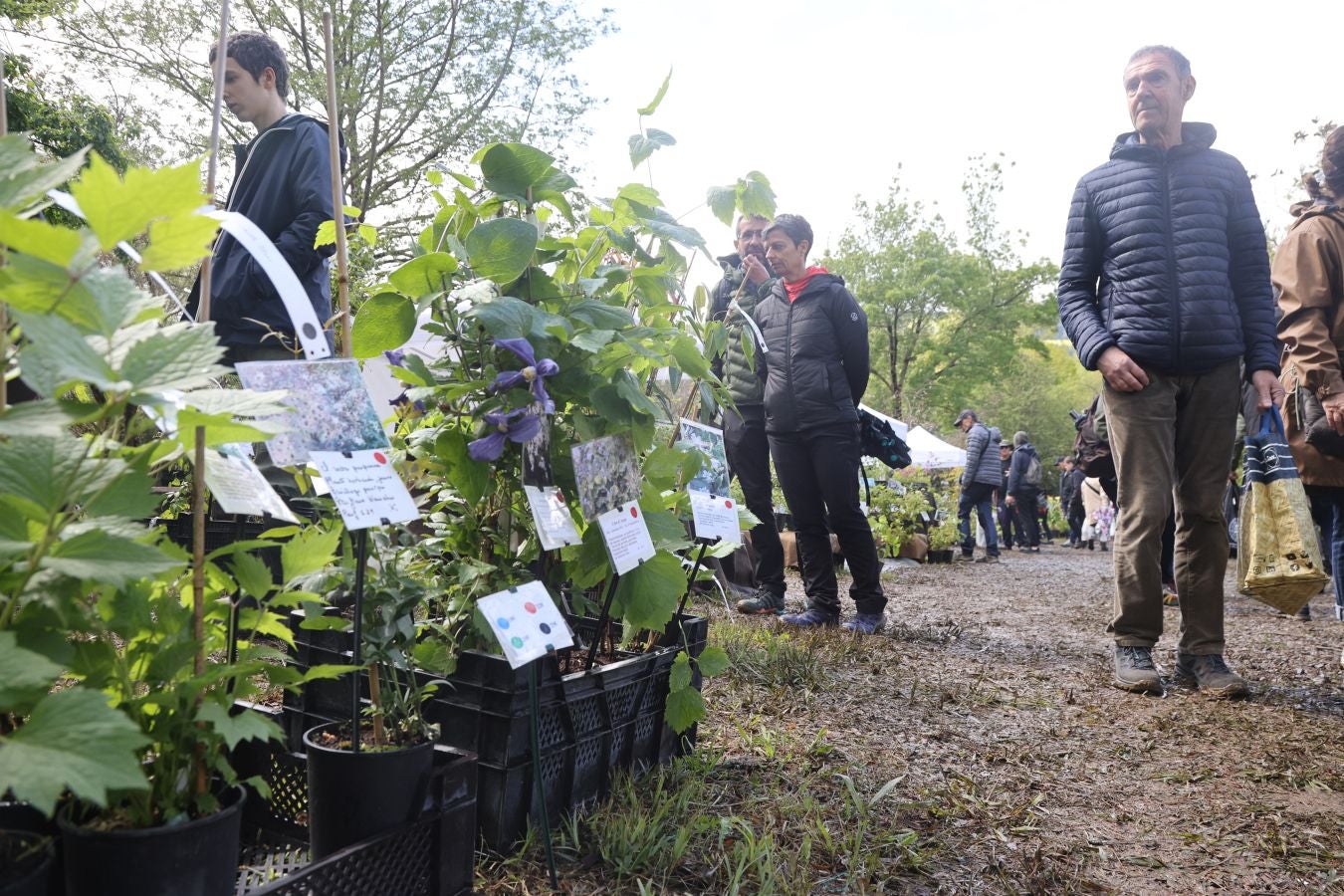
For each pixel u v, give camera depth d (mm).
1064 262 4051
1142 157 3834
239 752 1879
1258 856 2193
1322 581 3586
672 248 2635
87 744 860
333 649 2080
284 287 1726
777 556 5422
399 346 2012
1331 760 2900
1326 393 3820
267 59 3426
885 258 33531
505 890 1753
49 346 860
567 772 2053
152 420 1132
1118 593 3867
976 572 10375
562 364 2043
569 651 2387
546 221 2336
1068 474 18484
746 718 3051
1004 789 2555
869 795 2408
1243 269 3859
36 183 993
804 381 4879
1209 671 3797
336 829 1508
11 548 959
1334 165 3951
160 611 1218
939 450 16047
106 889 1124
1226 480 3795
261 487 1362
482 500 2109
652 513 2209
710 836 2055
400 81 16422
